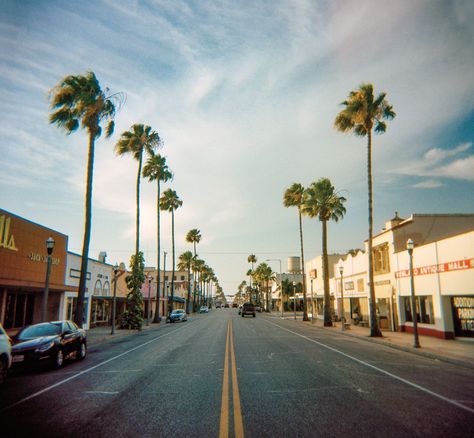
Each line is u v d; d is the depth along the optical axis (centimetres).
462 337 2091
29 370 1192
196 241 8550
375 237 3198
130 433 578
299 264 10125
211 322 4331
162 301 6719
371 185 2489
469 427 604
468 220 2741
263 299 11381
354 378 1010
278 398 788
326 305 3569
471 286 1905
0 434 575
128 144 3562
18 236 1989
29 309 2455
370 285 2403
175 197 5578
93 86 2269
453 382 973
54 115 2217
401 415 668
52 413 687
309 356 1462
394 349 1786
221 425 612
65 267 2612
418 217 2747
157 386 918
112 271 3975
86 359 1444
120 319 3791
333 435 567
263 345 1870
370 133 2505
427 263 2327
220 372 1105
